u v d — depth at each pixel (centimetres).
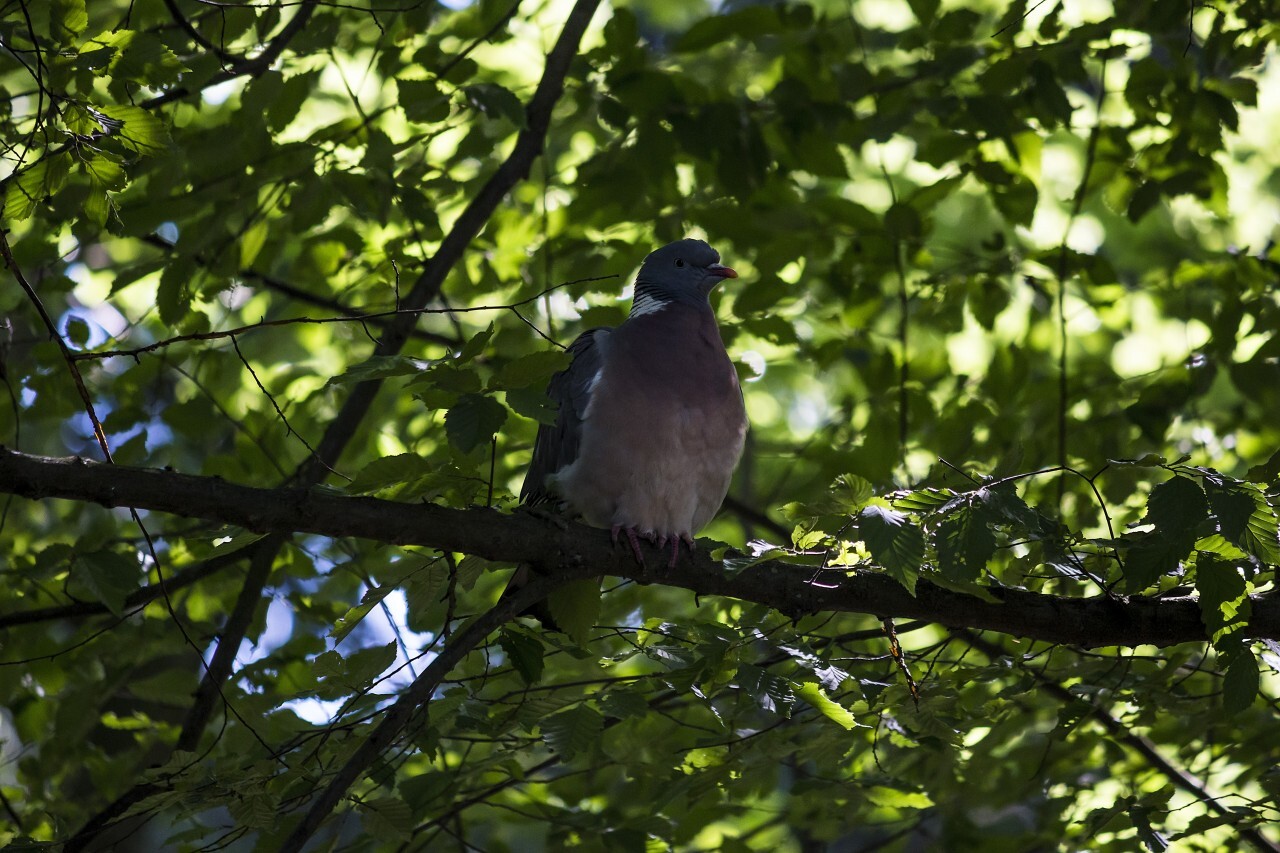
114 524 1168
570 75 1141
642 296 1017
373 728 773
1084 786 1038
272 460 1064
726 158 1127
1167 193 1120
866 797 952
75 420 1557
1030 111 1124
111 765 1109
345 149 1146
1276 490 678
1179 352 1611
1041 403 1275
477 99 960
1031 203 1153
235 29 927
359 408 1017
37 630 1098
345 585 1255
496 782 1047
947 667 947
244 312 1561
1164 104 1113
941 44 1130
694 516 944
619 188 1153
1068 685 930
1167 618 752
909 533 610
